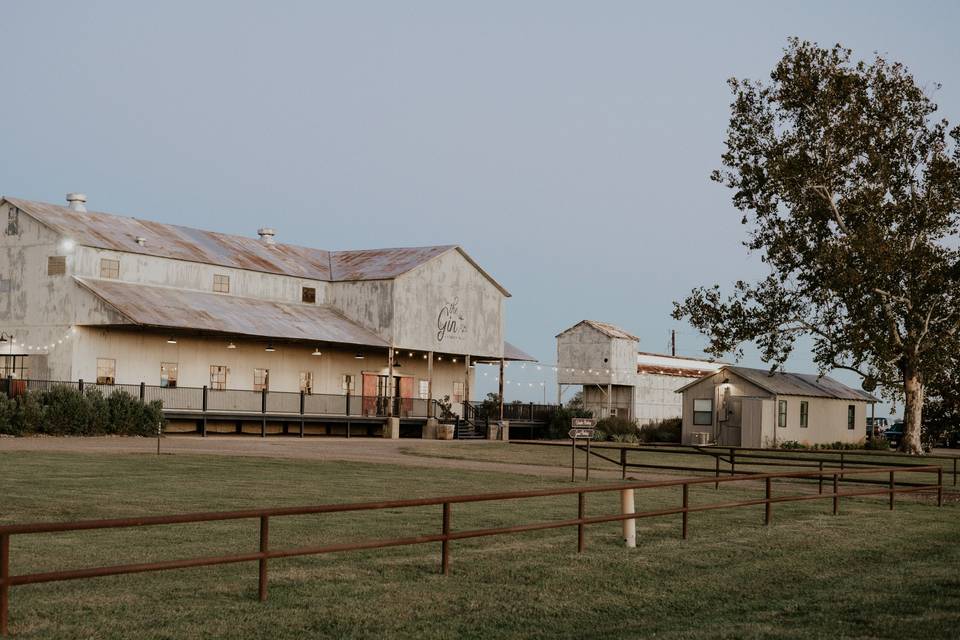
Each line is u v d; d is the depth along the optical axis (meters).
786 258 53.19
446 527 11.79
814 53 53.00
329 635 9.16
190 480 23.28
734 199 54.56
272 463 29.50
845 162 52.50
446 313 55.91
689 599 11.45
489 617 10.15
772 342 54.22
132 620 9.34
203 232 53.81
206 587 11.06
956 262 51.50
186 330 43.12
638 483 14.61
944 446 71.31
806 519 19.22
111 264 44.78
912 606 11.08
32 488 20.12
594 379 70.12
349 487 23.11
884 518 19.77
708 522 18.42
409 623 9.75
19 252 44.41
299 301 53.38
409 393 57.78
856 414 65.12
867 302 51.28
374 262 56.28
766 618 10.45
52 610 9.69
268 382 49.91
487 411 59.28
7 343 44.41
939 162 51.09
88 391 40.06
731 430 57.75
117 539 14.73
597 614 10.52
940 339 52.41
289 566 12.84
